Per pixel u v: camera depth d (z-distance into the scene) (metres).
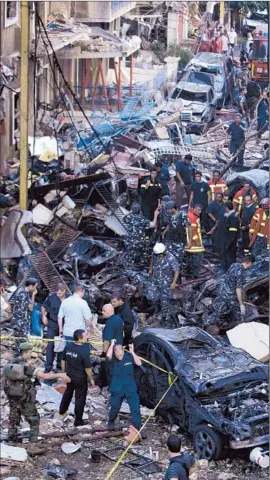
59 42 54.62
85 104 62.81
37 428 23.22
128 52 61.22
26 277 32.62
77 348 23.86
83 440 23.47
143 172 43.94
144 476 21.83
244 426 21.55
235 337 27.22
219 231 34.97
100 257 34.34
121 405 24.97
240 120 53.44
